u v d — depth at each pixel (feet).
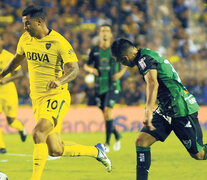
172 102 54.19
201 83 184.65
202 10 220.43
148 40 202.28
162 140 55.88
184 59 190.29
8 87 106.83
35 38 58.23
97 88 108.99
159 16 208.33
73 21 209.56
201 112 171.42
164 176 70.13
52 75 58.54
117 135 108.37
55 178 68.44
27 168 79.10
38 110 59.21
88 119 165.48
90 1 216.74
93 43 198.59
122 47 52.44
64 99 59.00
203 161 87.30
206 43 210.79
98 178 68.23
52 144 59.11
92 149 65.67
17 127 112.57
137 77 178.60
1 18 206.39
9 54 101.76
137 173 54.95
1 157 95.04
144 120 48.65
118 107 168.55
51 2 216.74
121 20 209.67
